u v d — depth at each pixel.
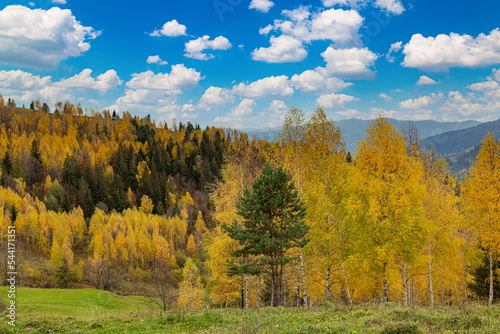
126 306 45.09
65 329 15.18
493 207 20.66
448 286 29.67
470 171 22.30
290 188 20.80
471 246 24.03
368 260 20.91
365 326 12.30
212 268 26.33
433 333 10.72
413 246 19.64
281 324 12.78
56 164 148.38
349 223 21.11
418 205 20.83
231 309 19.69
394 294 27.56
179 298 43.09
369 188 20.52
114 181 137.00
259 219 20.41
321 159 23.31
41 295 40.91
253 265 20.94
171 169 162.75
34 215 92.62
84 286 70.56
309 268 24.16
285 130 25.50
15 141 168.75
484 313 13.59
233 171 28.05
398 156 20.31
